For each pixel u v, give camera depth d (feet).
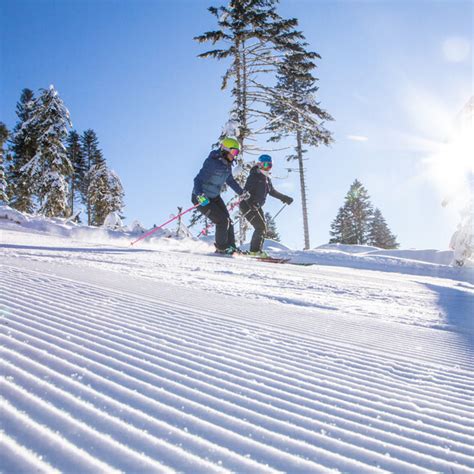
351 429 4.12
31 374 4.16
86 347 5.42
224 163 28.17
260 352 6.60
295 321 9.76
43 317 6.68
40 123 76.59
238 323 8.65
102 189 109.19
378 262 37.83
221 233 29.45
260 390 4.86
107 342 5.83
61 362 4.66
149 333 6.75
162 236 44.98
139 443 3.17
